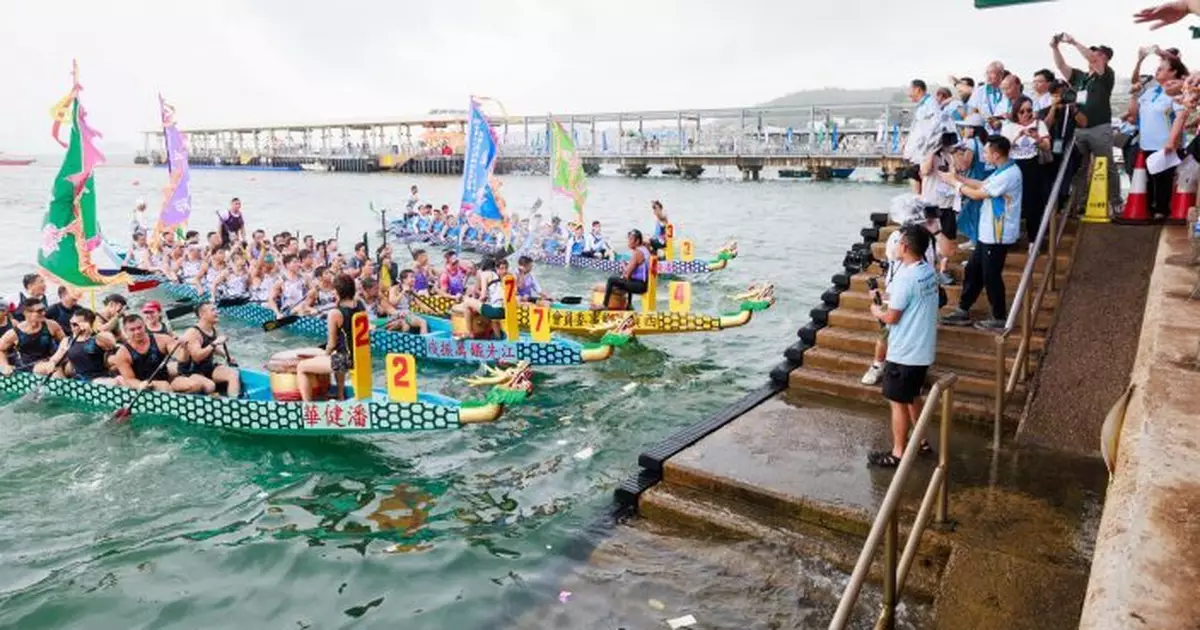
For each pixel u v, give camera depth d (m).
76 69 11.38
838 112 55.00
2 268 21.78
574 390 10.48
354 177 70.06
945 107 10.08
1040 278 8.70
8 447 8.56
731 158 52.91
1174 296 5.91
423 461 8.25
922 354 5.93
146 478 7.88
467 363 11.70
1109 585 2.39
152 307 9.31
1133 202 9.16
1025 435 6.49
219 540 6.68
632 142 62.50
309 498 7.45
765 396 7.95
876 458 6.32
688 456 6.58
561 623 5.11
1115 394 6.45
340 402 8.55
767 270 20.05
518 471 7.96
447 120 75.56
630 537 5.98
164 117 18.08
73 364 9.62
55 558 6.39
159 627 5.48
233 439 8.80
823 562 5.38
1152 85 9.03
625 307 13.05
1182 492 2.82
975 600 4.57
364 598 5.76
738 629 4.88
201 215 37.12
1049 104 9.73
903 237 5.94
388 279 13.77
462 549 6.37
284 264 14.34
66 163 11.30
